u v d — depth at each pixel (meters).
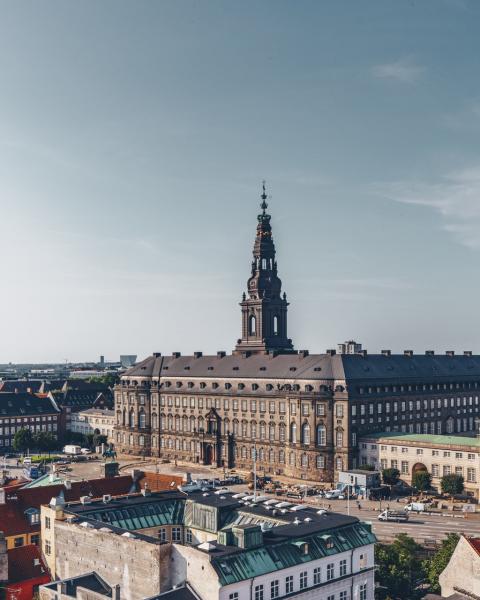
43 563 108.81
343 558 94.62
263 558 86.44
